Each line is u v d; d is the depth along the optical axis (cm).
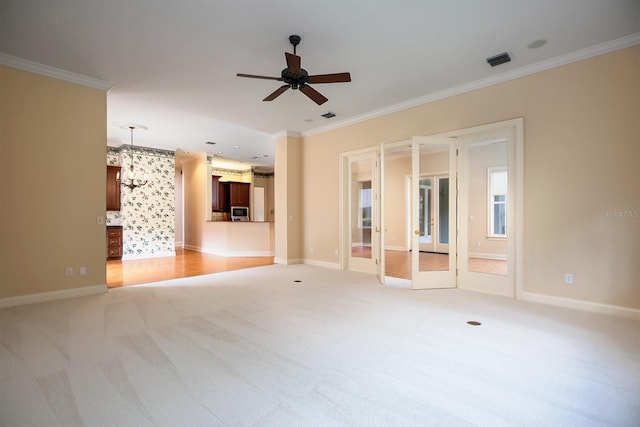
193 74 406
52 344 263
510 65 387
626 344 262
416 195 455
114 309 360
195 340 273
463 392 194
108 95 472
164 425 165
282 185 689
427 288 456
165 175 836
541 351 250
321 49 348
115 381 207
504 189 461
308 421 168
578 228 357
